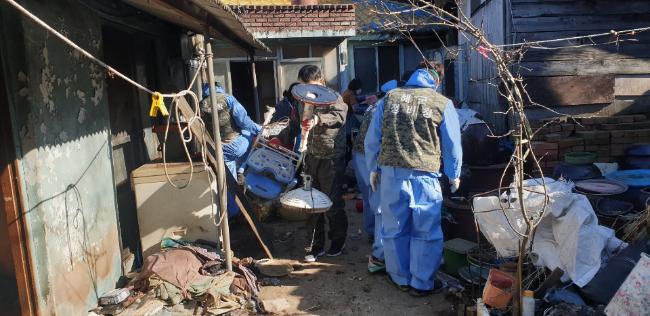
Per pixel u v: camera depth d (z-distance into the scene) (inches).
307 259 185.2
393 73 533.3
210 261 154.8
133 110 197.8
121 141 177.0
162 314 134.6
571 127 254.1
